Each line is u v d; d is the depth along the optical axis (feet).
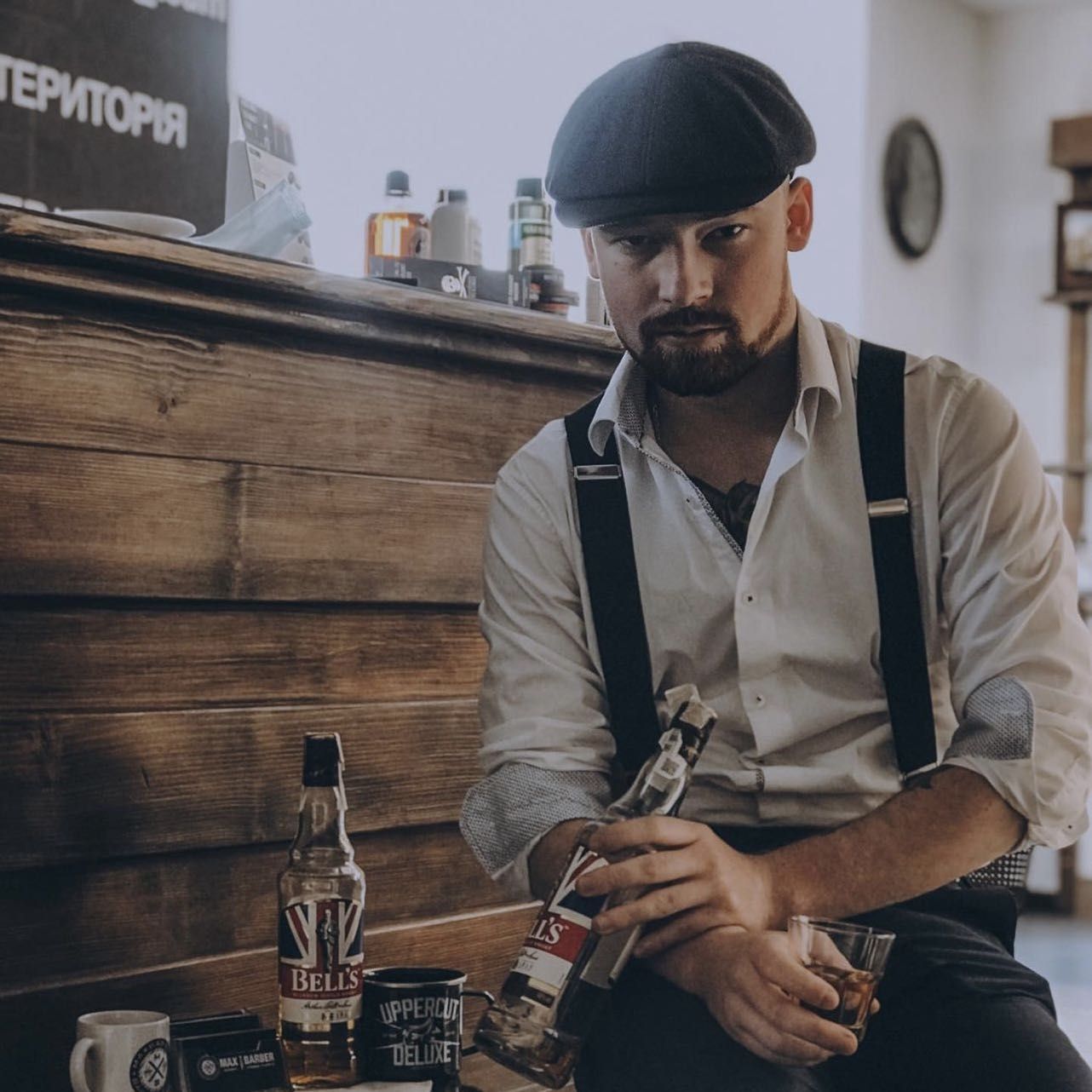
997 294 17.92
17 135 6.57
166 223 6.23
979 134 17.94
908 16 16.52
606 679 4.99
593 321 8.50
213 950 5.89
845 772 4.82
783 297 4.77
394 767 6.51
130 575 5.57
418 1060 4.86
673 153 4.36
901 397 4.88
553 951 4.29
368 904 6.44
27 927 5.32
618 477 5.04
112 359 5.49
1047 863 16.44
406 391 6.54
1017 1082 4.17
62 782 5.38
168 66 7.25
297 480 6.12
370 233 7.95
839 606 4.86
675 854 4.17
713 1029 4.30
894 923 4.68
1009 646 4.63
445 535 6.70
